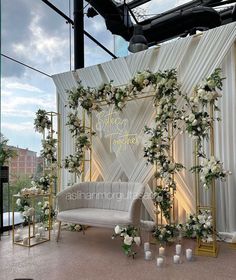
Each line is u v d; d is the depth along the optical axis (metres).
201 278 2.65
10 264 3.04
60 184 5.31
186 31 5.94
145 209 4.41
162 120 3.82
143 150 4.08
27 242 3.80
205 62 3.96
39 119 4.63
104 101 4.68
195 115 3.44
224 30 3.84
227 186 3.83
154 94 4.09
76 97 4.70
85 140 4.66
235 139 3.83
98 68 5.04
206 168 3.27
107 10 5.21
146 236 4.12
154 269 2.89
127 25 5.99
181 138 4.16
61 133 5.39
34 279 2.65
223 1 5.94
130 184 4.15
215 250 3.31
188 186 4.07
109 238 4.12
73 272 2.82
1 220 4.33
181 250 3.48
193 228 3.36
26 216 3.86
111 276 2.72
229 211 3.80
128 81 4.60
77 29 5.59
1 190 4.38
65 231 4.51
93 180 4.96
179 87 3.95
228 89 3.90
